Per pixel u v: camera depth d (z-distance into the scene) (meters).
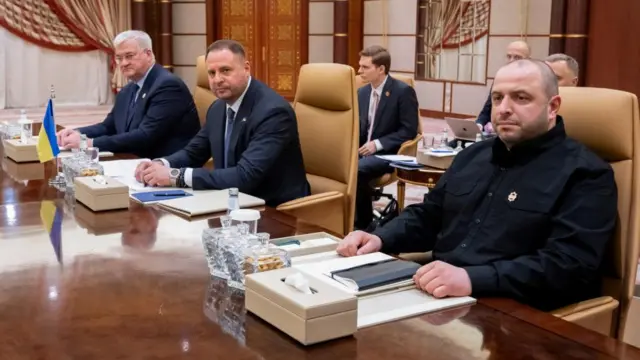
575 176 1.81
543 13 7.73
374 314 1.38
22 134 3.24
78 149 3.07
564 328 1.34
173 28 9.59
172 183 2.59
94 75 9.21
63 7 8.80
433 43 9.18
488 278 1.56
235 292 1.50
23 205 2.28
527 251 1.83
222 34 9.61
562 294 1.78
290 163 2.89
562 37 7.32
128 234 1.96
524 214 1.83
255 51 9.69
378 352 1.21
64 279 1.58
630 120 1.90
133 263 1.70
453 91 8.97
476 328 1.33
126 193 2.24
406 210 2.16
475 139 4.14
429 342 1.26
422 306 1.43
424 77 9.38
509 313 1.42
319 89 3.14
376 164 4.27
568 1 7.20
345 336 1.27
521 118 1.84
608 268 1.94
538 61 1.89
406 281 1.55
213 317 1.36
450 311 1.43
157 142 3.79
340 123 3.06
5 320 1.34
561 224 1.76
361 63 4.81
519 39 7.98
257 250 1.53
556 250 1.71
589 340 1.28
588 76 7.19
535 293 1.69
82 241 1.88
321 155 3.12
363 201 4.41
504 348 1.24
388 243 2.04
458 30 8.80
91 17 9.00
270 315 1.31
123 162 3.08
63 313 1.38
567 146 1.87
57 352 1.20
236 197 1.83
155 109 3.73
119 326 1.32
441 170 3.77
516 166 1.90
